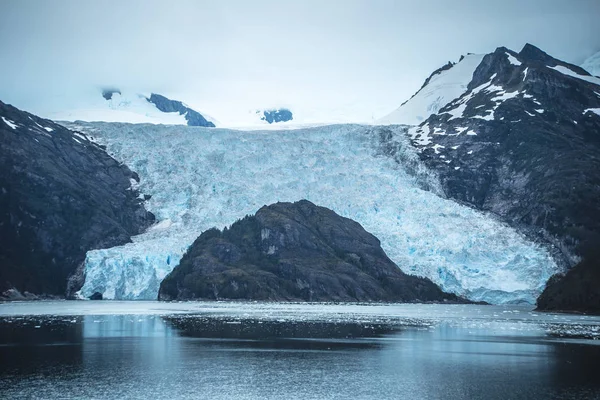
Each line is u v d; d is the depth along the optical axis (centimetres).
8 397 9300
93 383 10125
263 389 9894
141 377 10581
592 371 11144
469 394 9612
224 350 13212
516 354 12900
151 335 15450
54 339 14650
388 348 13650
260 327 17300
